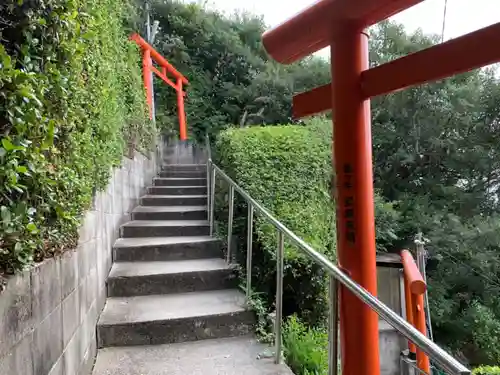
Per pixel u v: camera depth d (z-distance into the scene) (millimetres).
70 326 1842
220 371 2193
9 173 1075
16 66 1331
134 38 6516
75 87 1927
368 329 1487
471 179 8055
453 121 7805
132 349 2484
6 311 1087
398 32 8828
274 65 9852
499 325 6539
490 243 6973
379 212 6836
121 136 4156
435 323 6789
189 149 8664
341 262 1548
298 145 4211
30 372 1276
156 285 3156
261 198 3857
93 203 2693
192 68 10672
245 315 2736
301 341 2750
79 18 2055
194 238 4031
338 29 1556
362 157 1530
